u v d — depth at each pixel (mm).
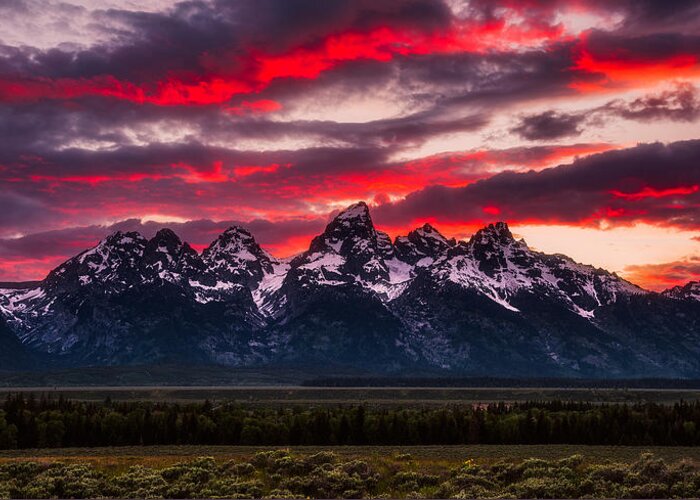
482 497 99875
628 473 109625
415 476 112688
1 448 167875
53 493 102625
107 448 168875
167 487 104875
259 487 104812
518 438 183625
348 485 107562
